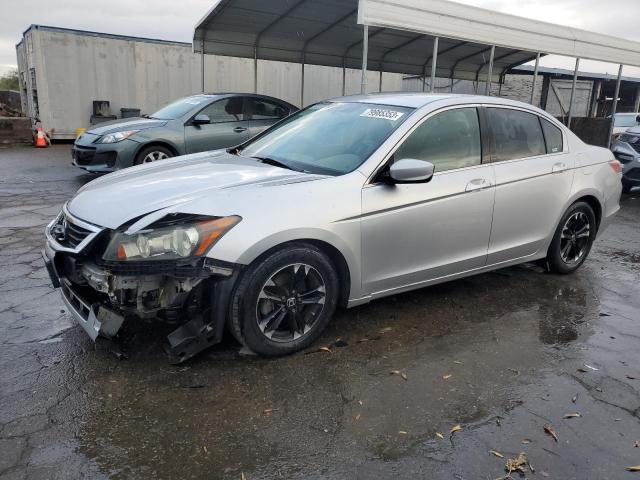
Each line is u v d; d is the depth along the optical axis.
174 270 2.92
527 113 4.64
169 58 16.23
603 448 2.64
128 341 3.51
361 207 3.46
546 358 3.53
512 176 4.31
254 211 3.11
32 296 4.26
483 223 4.16
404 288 3.89
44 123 15.20
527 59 13.47
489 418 2.85
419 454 2.55
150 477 2.35
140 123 8.86
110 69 15.62
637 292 4.83
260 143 4.56
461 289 4.71
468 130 4.16
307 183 3.39
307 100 17.61
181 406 2.86
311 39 12.36
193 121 9.04
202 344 3.15
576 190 4.84
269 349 3.31
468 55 13.35
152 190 3.33
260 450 2.54
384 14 7.72
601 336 3.89
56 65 14.97
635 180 9.69
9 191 8.62
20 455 2.46
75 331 3.67
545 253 4.89
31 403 2.85
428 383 3.17
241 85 17.02
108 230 3.04
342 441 2.62
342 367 3.31
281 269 3.24
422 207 3.75
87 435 2.61
